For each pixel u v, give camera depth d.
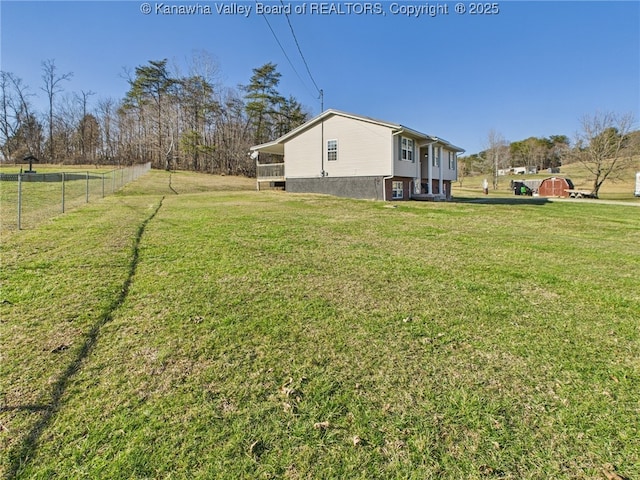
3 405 2.14
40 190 17.70
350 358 2.75
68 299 3.75
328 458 1.80
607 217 12.59
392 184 16.89
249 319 3.40
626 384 2.42
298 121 44.94
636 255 6.40
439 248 6.77
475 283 4.62
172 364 2.63
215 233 7.56
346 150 17.27
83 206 12.01
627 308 3.80
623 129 31.06
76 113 49.53
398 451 1.85
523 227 9.80
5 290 3.94
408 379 2.48
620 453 1.82
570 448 1.86
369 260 5.73
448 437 1.95
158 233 7.38
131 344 2.89
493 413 2.13
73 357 2.68
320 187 18.19
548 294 4.23
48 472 1.69
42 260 5.10
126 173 28.47
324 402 2.24
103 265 4.97
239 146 45.25
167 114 45.03
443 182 23.70
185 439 1.91
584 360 2.74
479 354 2.82
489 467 1.75
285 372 2.55
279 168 20.09
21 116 47.38
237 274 4.79
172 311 3.54
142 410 2.13
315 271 5.02
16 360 2.62
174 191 23.08
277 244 6.72
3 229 7.40
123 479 1.66
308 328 3.24
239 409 2.16
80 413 2.09
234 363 2.66
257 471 1.72
